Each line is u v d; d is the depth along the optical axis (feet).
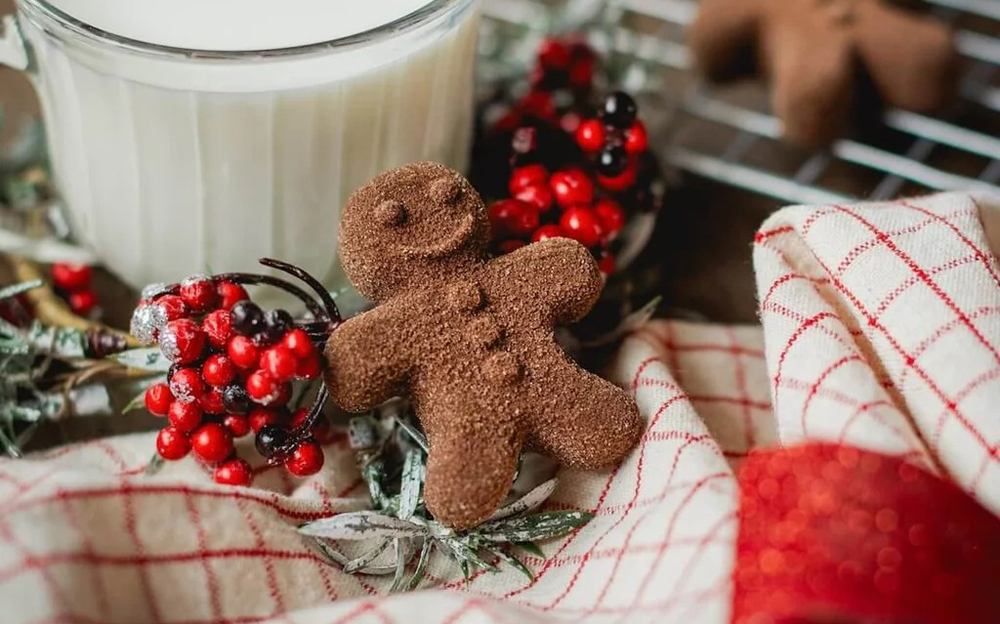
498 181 1.23
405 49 1.08
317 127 1.08
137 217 1.15
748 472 0.91
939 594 0.83
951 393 0.99
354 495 1.09
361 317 0.98
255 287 1.17
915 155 1.47
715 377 1.16
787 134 1.41
